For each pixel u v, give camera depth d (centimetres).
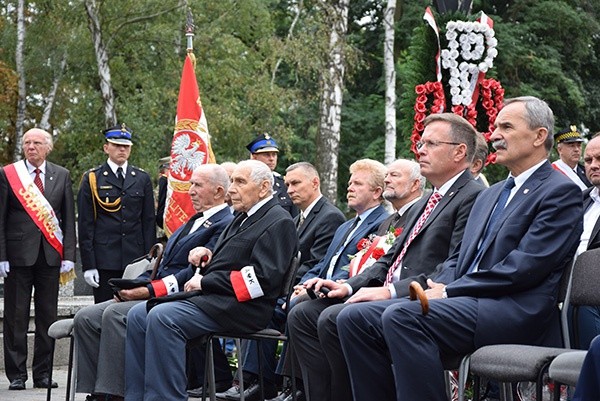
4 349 1098
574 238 630
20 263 1095
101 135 3253
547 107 659
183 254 884
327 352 717
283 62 3534
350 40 2992
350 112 3291
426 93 957
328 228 960
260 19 3238
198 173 894
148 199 1170
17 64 3158
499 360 572
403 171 847
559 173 651
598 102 3175
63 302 1427
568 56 3164
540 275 623
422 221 741
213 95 3106
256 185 816
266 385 961
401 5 3133
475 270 657
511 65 2955
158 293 851
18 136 3170
